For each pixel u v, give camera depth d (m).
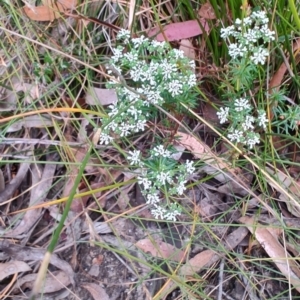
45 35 0.42
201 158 0.37
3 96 0.41
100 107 0.40
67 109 0.34
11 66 0.42
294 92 0.40
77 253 0.37
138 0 0.41
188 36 0.40
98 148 0.39
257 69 0.36
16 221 0.38
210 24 0.39
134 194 0.39
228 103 0.37
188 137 0.38
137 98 0.34
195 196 0.39
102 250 0.37
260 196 0.37
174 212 0.34
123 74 0.40
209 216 0.38
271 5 0.37
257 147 0.38
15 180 0.39
